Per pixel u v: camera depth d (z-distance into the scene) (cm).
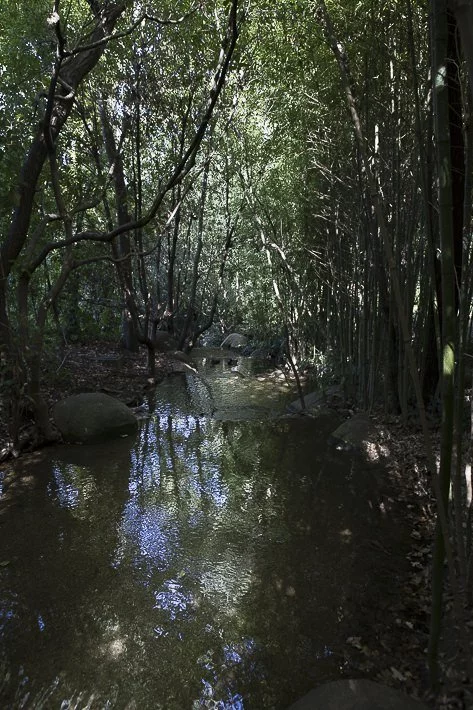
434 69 227
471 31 175
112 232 622
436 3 225
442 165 226
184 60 949
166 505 482
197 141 595
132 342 1371
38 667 279
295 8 636
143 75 954
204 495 505
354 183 719
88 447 659
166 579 360
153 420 801
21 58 649
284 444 671
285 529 433
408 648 286
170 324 1633
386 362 697
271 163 1144
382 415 719
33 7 678
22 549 400
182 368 1256
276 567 373
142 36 891
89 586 351
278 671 274
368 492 506
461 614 230
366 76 585
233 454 634
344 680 243
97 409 697
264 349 1545
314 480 543
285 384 1103
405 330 234
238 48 829
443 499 240
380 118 642
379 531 425
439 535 238
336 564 376
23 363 617
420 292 650
